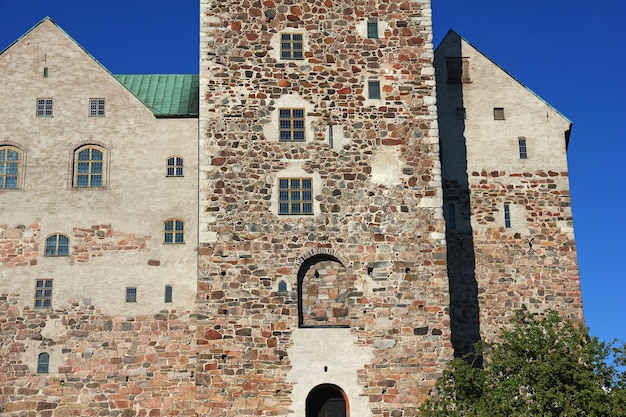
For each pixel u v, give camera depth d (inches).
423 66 1470.2
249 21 1461.6
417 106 1453.0
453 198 1593.3
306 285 1378.0
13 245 1491.1
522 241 1584.6
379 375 1342.3
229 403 1317.7
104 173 1529.3
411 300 1373.0
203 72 1435.8
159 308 1481.3
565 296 1567.4
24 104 1545.3
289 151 1417.3
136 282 1488.7
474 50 1664.6
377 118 1441.9
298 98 1439.5
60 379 1444.4
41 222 1502.2
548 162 1621.6
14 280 1477.6
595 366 1263.5
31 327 1461.6
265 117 1427.2
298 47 1459.2
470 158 1612.9
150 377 1454.2
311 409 1338.6
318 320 1365.7
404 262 1387.8
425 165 1429.6
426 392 1341.0
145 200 1521.9
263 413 1317.7
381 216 1403.8
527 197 1604.3
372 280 1376.7
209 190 1392.7
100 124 1546.5
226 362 1331.2
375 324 1360.7
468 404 1279.5
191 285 1493.6
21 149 1526.8
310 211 1397.6
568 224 1598.2
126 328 1470.2
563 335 1301.7
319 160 1418.6
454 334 1533.0
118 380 1450.5
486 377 1301.7
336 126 1434.5
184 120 1560.0
